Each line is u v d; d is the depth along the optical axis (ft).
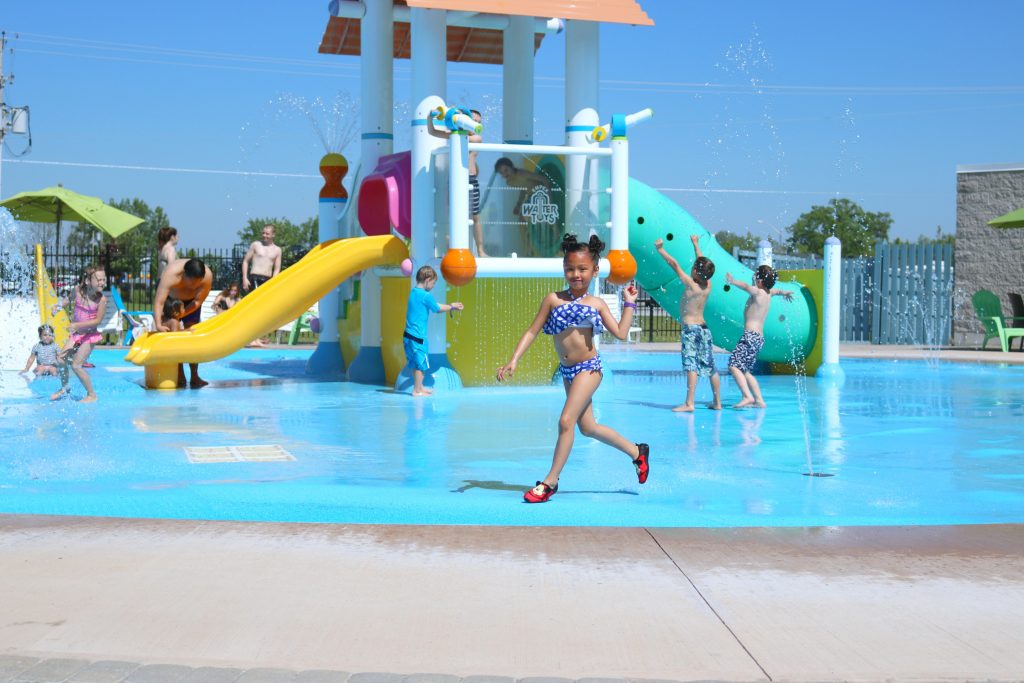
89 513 16.02
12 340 44.83
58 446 23.62
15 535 13.60
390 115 42.70
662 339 79.46
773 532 14.10
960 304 76.33
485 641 9.81
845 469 20.98
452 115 34.40
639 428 27.73
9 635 9.89
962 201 76.38
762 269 33.32
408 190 38.19
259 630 10.07
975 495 18.10
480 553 12.89
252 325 38.52
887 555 12.86
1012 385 42.45
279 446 23.90
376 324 43.04
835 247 44.75
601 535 13.85
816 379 45.06
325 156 45.80
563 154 37.17
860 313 76.74
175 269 39.60
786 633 10.05
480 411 31.53
